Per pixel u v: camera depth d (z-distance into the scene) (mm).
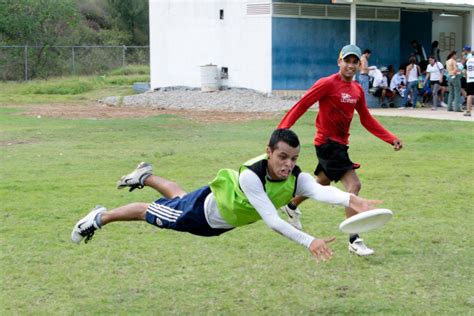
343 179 9234
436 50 36812
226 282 7941
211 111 30203
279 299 7406
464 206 11602
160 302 7344
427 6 34531
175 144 19531
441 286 7750
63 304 7293
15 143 20000
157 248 9281
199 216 6910
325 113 9211
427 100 33250
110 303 7316
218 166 15508
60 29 55938
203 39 36062
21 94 40812
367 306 7152
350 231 6246
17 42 53219
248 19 33906
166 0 37406
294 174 6680
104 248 9281
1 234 9984
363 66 31281
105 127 24094
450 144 19016
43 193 12750
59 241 9617
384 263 8625
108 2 76625
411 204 11742
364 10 35312
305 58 33969
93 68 55281
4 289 7738
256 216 6852
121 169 15344
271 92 33188
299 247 9312
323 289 7699
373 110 30078
